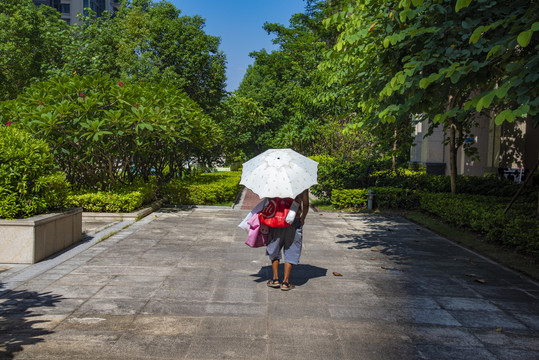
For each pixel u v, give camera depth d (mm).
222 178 19531
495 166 16734
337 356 3471
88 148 11617
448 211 10492
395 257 7168
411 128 12789
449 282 5715
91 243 7992
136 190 12617
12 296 4891
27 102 11086
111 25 22750
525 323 4262
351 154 15203
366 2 6227
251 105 37625
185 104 13719
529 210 8609
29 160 6805
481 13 5699
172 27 22234
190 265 6398
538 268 6344
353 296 5035
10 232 6395
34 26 21844
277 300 4840
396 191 13328
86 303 4668
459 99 10703
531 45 6168
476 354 3547
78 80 11398
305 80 28750
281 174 4914
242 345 3648
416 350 3609
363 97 7125
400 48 6328
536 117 6098
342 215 12414
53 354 3434
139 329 3967
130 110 11656
